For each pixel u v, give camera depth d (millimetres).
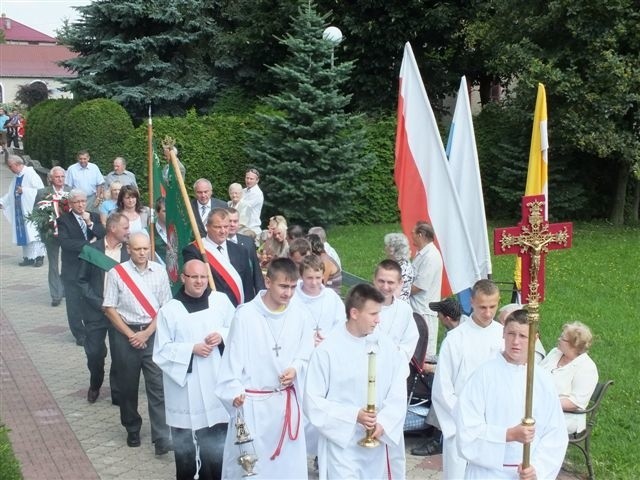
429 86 23953
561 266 15180
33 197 15492
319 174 18875
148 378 7094
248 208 14633
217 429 6418
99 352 8289
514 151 20484
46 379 9297
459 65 23938
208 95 24531
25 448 7293
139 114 23812
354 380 5320
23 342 10805
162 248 9312
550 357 6785
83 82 23109
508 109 20016
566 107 18812
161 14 22750
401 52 22859
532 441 4852
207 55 24875
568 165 20422
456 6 22281
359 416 5129
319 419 5250
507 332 4910
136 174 20500
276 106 18891
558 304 12336
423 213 8133
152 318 7223
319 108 18562
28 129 29312
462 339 6098
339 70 18812
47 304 12953
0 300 13234
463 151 8273
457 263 7793
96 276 8164
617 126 18875
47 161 26234
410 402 7352
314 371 5328
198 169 20578
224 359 5727
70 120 21453
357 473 5344
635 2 17875
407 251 8023
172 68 23766
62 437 7559
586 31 17812
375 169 20969
